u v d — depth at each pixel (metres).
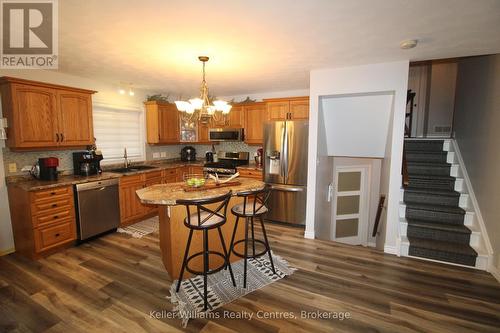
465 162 3.56
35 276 2.48
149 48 2.46
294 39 2.22
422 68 5.29
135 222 4.09
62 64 2.98
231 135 4.93
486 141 2.97
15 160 3.04
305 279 2.46
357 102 3.44
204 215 2.23
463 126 3.74
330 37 2.18
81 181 3.18
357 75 3.02
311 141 3.39
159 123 4.77
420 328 1.83
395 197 3.01
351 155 4.13
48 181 3.08
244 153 5.19
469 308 2.05
